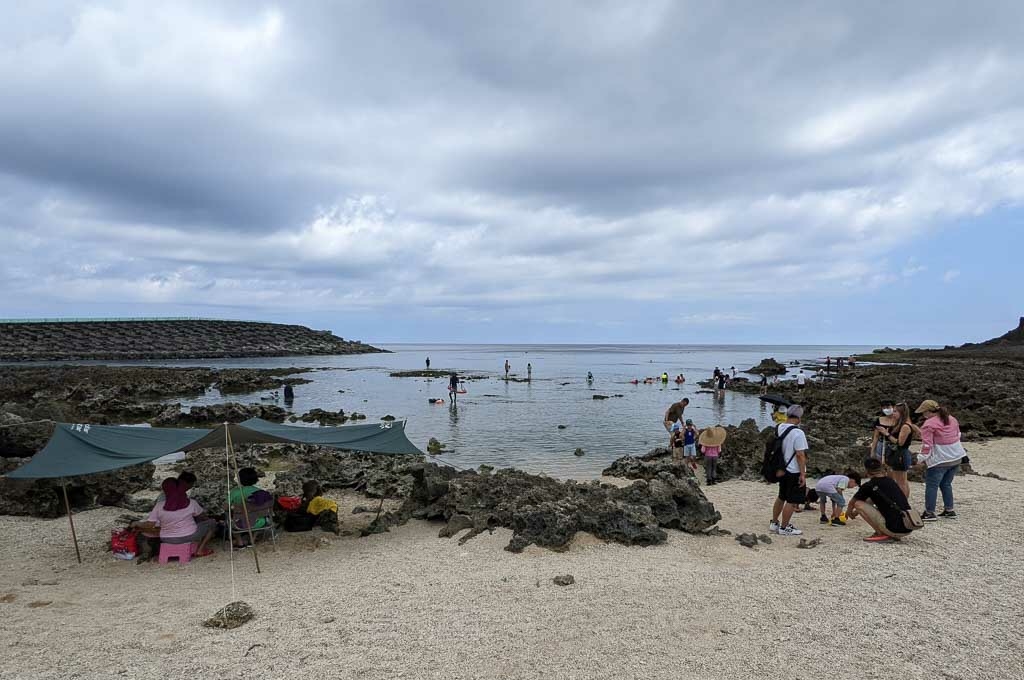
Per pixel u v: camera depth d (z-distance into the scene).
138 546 10.94
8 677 6.07
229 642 6.94
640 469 19.50
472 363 130.00
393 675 6.13
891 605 7.80
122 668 6.29
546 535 11.14
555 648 6.71
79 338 144.75
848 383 51.41
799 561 9.94
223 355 149.88
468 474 15.82
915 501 13.80
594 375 84.06
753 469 19.08
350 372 92.75
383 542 11.81
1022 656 6.42
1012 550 10.13
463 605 8.07
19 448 16.38
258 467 20.91
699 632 7.09
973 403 32.56
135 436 11.84
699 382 66.19
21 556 10.91
